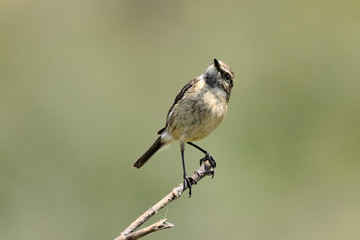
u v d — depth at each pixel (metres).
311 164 14.21
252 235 12.66
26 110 14.69
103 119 14.57
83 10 17.17
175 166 12.88
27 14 16.95
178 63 16.36
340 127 14.94
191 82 9.07
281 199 13.48
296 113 15.12
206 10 17.19
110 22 17.06
